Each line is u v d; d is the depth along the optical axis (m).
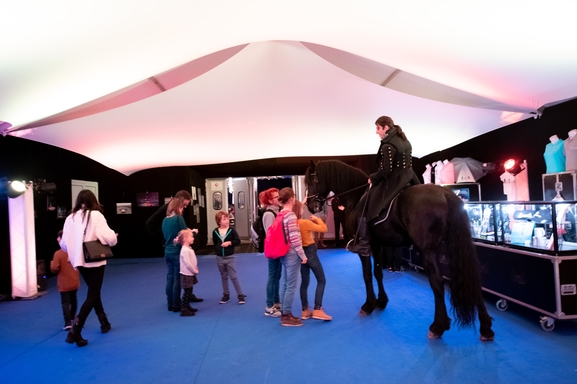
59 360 3.68
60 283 4.62
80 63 4.13
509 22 3.40
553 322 3.84
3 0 2.59
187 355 3.67
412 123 7.71
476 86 5.47
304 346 3.77
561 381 2.85
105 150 8.28
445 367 3.17
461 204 3.64
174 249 5.17
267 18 4.10
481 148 9.07
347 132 8.73
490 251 4.71
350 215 4.61
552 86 4.92
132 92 7.30
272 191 5.24
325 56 6.34
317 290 4.54
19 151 7.67
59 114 6.61
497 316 4.39
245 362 3.45
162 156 9.41
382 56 5.16
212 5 3.58
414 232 3.72
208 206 13.31
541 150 7.20
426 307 4.92
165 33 4.03
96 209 4.22
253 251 11.12
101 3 2.96
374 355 3.48
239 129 8.09
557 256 3.72
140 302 5.84
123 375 3.29
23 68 3.79
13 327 4.82
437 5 3.35
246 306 5.32
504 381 2.89
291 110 7.46
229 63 5.89
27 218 6.32
